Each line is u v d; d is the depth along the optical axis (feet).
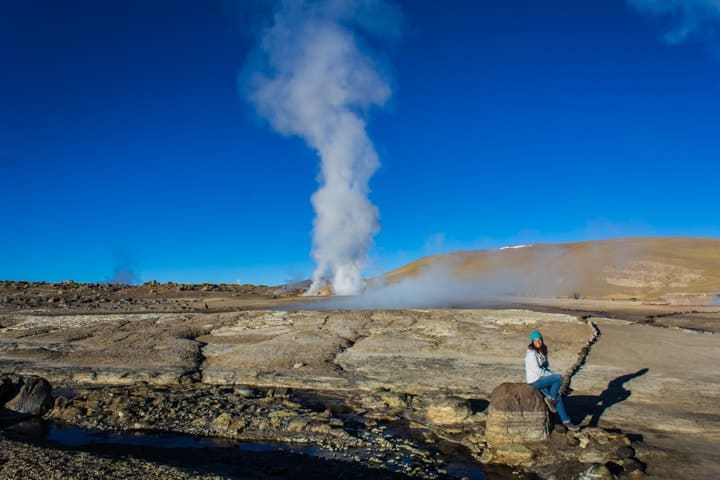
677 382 52.16
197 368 64.90
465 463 35.58
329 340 76.64
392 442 39.60
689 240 258.78
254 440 41.01
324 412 45.83
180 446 39.96
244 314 102.53
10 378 51.31
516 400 36.65
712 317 101.24
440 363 63.77
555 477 32.22
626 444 34.86
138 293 188.34
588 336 74.69
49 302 146.41
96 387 58.08
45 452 33.47
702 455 33.73
